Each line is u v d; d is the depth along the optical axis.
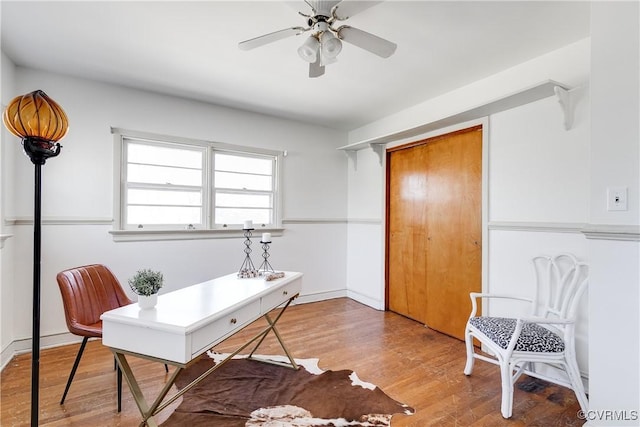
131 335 1.35
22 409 1.83
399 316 3.65
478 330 2.13
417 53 2.36
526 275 2.42
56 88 2.72
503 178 2.60
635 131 1.51
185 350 1.26
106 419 1.76
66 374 2.24
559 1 1.76
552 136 2.28
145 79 2.86
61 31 2.11
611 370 1.56
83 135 2.83
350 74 2.73
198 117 3.41
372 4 1.76
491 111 2.61
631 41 1.52
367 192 4.21
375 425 1.74
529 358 1.83
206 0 1.80
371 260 4.10
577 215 2.14
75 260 2.79
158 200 3.24
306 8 1.86
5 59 2.39
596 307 1.61
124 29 2.09
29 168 2.62
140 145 3.14
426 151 3.38
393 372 2.33
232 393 2.03
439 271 3.20
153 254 3.15
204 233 3.43
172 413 1.82
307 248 4.21
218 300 1.66
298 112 3.76
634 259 1.50
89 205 2.85
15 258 2.55
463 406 1.92
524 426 1.74
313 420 1.77
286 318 3.56
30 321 2.61
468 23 1.99
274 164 3.98
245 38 2.19
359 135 4.38
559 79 2.27
